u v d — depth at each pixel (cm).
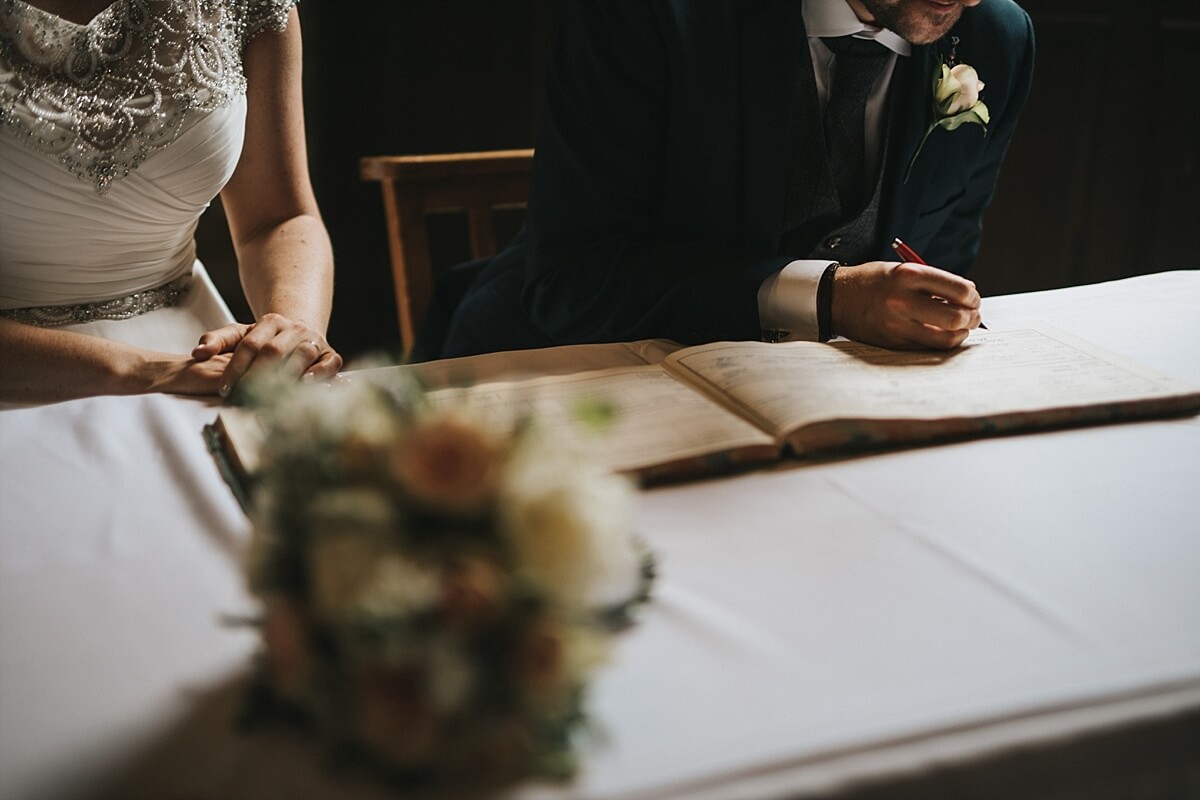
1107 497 98
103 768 64
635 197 165
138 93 161
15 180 157
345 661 57
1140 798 69
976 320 130
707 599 80
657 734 65
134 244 171
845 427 105
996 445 108
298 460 61
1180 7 307
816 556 87
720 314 146
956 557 87
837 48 157
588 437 64
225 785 61
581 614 60
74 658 74
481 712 57
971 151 172
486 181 208
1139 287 162
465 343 190
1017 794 66
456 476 57
